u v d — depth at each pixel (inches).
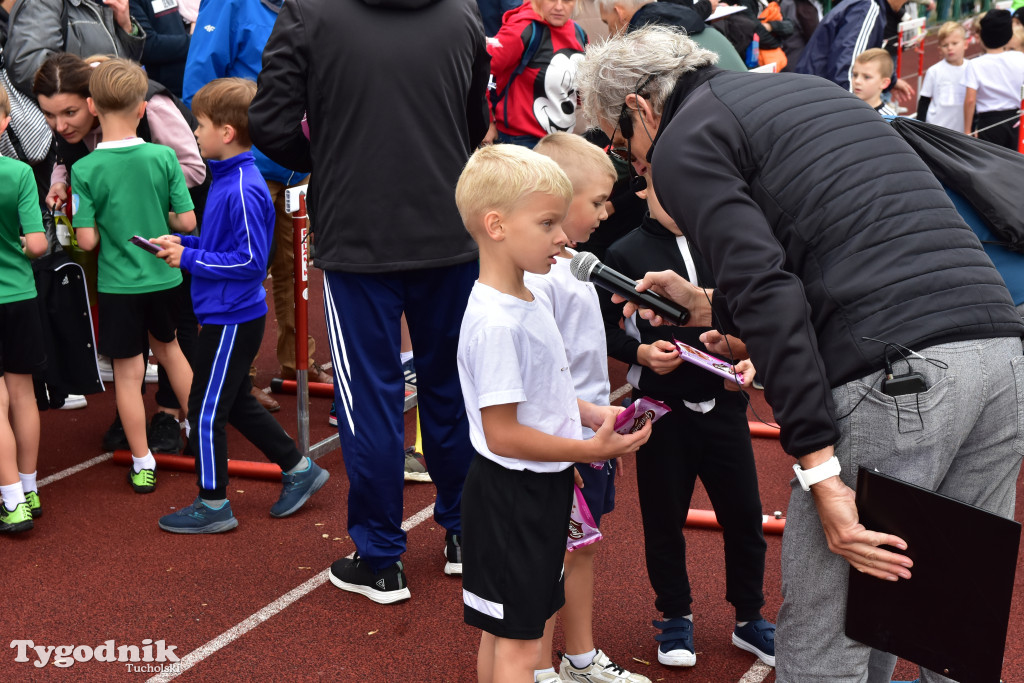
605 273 104.0
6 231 152.4
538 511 96.5
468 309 94.2
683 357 109.6
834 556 88.1
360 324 132.2
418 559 150.5
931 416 81.8
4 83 193.9
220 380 153.1
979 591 81.0
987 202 99.6
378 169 128.1
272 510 163.5
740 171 86.7
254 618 134.0
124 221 163.5
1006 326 84.0
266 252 152.0
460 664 124.1
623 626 133.3
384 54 126.3
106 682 119.2
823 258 84.3
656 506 123.3
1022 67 349.7
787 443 82.9
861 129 87.4
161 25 242.1
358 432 133.6
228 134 149.2
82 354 171.0
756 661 125.9
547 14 196.7
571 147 111.9
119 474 179.9
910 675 123.2
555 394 96.2
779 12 325.7
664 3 160.9
